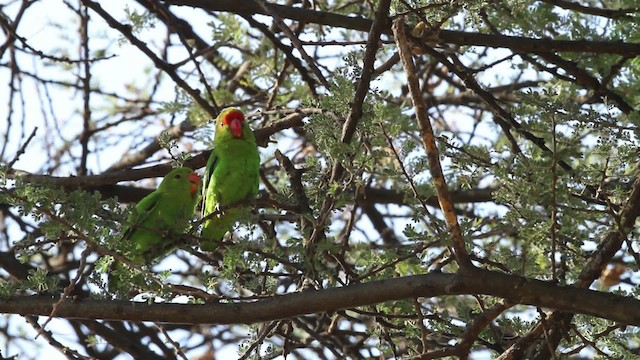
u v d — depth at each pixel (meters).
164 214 9.92
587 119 7.90
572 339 9.02
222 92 13.81
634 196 8.15
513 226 9.01
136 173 12.23
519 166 7.45
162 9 12.62
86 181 12.05
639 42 10.96
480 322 8.02
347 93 8.25
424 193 8.09
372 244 12.66
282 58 13.88
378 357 11.95
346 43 10.38
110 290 8.17
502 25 11.30
